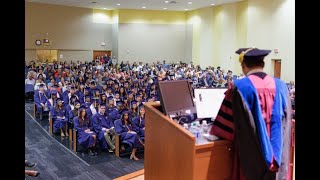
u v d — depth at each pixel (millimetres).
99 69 18812
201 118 2842
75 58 21828
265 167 1964
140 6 20672
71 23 21438
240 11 18016
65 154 7758
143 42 22703
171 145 2439
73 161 7301
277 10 15148
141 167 7043
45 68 17906
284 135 2113
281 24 14969
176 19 23156
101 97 11109
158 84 2779
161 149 2623
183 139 2250
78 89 12852
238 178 2270
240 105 2035
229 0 17562
